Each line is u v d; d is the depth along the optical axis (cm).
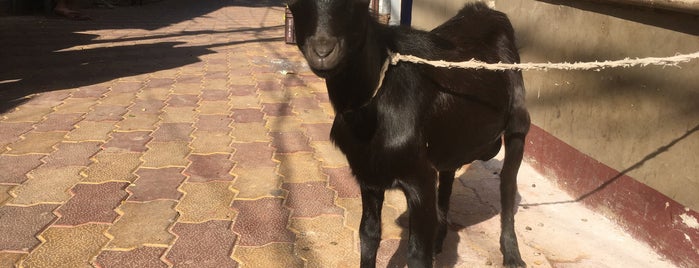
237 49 453
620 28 161
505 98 139
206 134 241
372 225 120
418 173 109
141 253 146
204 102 291
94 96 298
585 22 177
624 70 160
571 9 184
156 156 214
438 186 150
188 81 336
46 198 176
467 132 126
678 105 142
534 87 207
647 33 151
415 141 108
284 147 227
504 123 143
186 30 566
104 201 175
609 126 167
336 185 191
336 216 169
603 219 170
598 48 171
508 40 146
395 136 105
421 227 112
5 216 163
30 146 221
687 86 139
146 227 159
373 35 102
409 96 107
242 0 971
